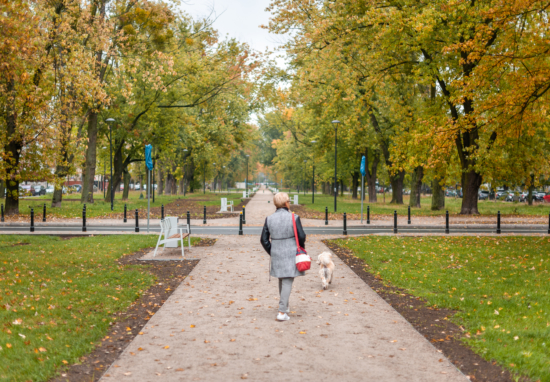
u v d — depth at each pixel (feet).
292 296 25.52
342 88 81.71
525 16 45.06
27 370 14.40
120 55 86.02
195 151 176.24
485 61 45.37
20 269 32.01
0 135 80.33
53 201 103.91
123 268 33.76
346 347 17.02
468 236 56.59
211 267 34.58
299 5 80.89
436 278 30.14
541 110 44.62
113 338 18.34
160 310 22.41
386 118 122.11
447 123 51.90
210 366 15.12
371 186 155.94
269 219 21.07
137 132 118.52
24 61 50.39
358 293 26.25
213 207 125.49
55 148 79.77
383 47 75.15
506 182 111.86
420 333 18.90
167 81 111.45
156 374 14.44
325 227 71.20
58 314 21.13
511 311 21.89
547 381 13.84
